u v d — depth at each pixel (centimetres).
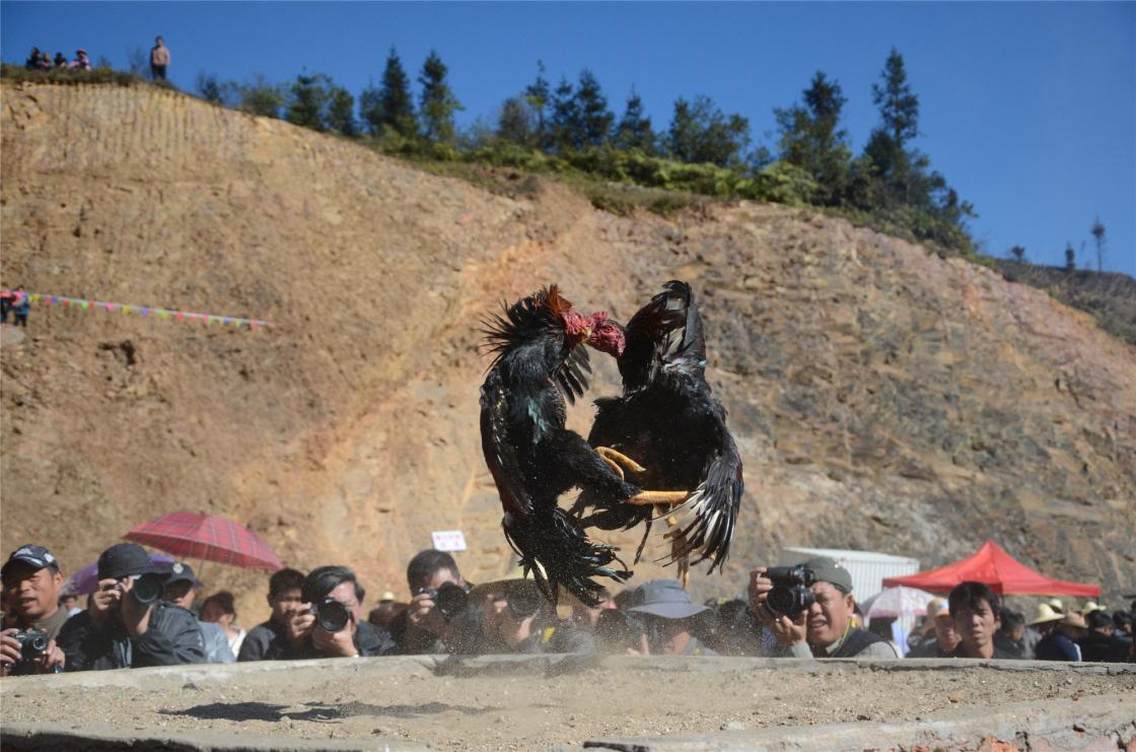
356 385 2473
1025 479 3155
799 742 367
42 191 2609
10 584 743
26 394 2192
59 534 1959
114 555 759
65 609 895
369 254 2755
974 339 3416
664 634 819
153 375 2305
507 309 578
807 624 802
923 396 3234
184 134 2831
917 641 1176
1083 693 559
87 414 2195
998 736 421
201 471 2173
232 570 1961
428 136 3759
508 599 799
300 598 847
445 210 2991
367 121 4969
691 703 589
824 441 3052
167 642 754
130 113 2830
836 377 3178
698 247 3316
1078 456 3272
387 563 2219
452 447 2484
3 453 2064
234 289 2520
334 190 2886
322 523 2216
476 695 642
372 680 716
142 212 2611
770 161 4238
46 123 2750
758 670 729
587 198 3353
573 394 615
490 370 559
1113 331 3744
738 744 354
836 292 3325
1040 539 3033
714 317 3186
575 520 552
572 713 554
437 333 2689
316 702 618
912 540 2870
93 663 761
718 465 572
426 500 2369
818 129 4225
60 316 2370
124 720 533
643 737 360
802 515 2798
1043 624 1278
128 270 2483
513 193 3178
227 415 2300
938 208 4544
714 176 3728
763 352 3162
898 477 3056
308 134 3016
